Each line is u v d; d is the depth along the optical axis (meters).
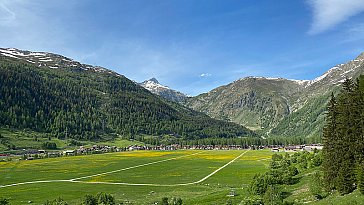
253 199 56.47
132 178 108.81
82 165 146.25
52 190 90.00
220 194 72.00
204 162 152.38
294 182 69.06
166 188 89.69
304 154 107.88
